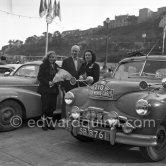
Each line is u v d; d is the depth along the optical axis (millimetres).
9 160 4527
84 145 5449
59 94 6969
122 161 4688
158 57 5754
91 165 4465
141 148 4582
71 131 5113
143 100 4250
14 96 6121
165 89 4773
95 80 6355
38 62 7332
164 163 4672
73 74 6398
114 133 4449
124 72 6062
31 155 4793
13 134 5996
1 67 11547
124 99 4535
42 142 5523
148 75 5633
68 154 4922
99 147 5371
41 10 21844
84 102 5023
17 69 7531
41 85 6340
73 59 6520
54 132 6266
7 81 6359
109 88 4660
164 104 4406
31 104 6461
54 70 6445
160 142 4711
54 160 4613
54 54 6379
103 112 4594
